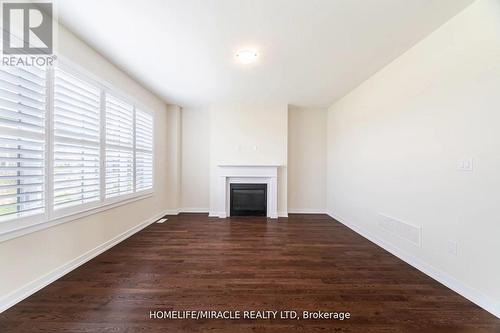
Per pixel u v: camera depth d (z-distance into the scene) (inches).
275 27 87.7
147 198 165.3
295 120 209.8
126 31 90.5
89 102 104.3
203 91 163.6
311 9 77.4
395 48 102.3
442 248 86.0
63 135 89.8
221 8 77.1
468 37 75.9
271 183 195.5
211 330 61.7
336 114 188.5
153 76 136.0
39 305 70.8
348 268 98.9
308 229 159.2
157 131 180.1
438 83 87.6
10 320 64.1
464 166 77.4
